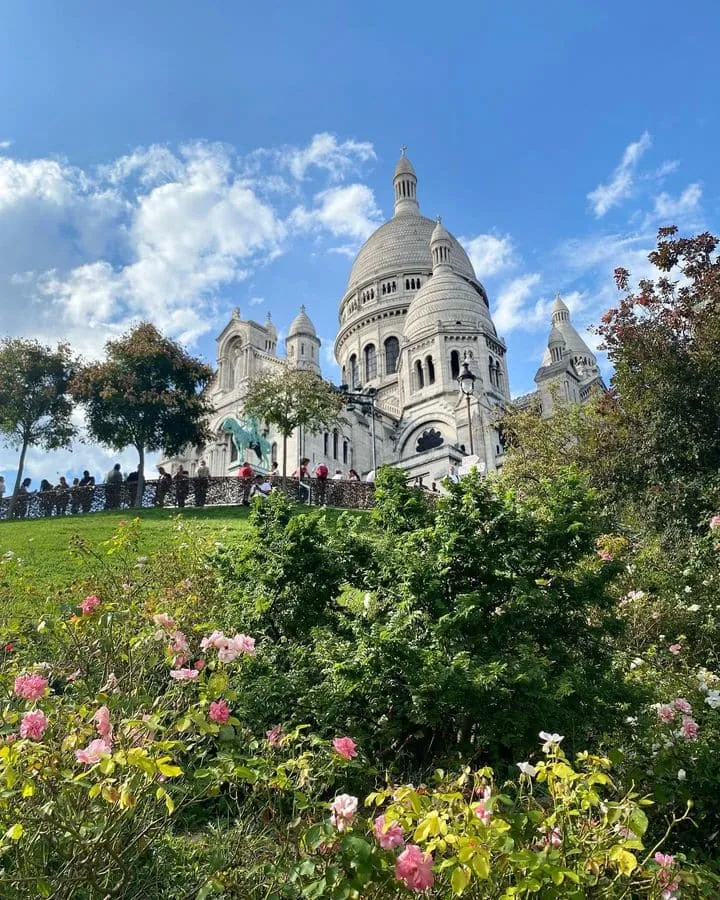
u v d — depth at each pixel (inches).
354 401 2716.5
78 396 1595.7
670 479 810.8
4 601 462.9
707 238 890.1
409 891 173.9
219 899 208.2
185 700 261.3
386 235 4306.1
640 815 191.2
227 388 2930.6
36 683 219.3
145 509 1225.4
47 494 1392.7
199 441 1764.3
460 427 2662.4
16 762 190.5
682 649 483.8
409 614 315.9
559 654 335.9
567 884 183.8
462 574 348.5
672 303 901.8
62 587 575.2
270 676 319.9
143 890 209.3
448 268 3474.4
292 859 202.7
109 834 201.3
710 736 318.3
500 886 191.0
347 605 349.4
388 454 3029.0
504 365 3297.2
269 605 354.0
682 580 553.0
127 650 293.3
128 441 1662.2
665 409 819.4
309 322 3312.0
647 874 200.2
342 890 170.7
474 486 373.4
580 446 1004.6
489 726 282.7
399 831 174.2
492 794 202.1
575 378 2738.7
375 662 286.8
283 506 403.5
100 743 183.9
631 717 326.0
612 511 823.1
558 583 364.2
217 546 437.4
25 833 199.6
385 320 3895.2
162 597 414.6
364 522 430.0
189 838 256.1
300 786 217.9
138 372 1620.3
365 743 300.7
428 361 3137.3
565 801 195.5
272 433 2466.8
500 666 284.5
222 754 228.5
